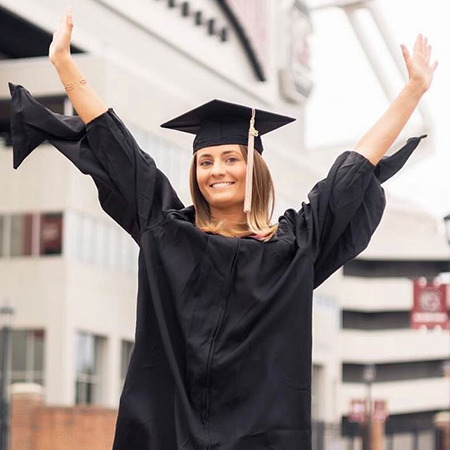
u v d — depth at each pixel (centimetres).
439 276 9281
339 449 5556
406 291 9031
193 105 5466
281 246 498
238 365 484
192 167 528
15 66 4938
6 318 3847
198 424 479
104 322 4978
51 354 4750
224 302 491
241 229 515
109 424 4056
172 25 5881
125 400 493
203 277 491
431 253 9112
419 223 9481
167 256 496
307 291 496
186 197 5316
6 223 4862
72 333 4775
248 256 492
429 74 529
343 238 518
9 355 4797
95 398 4934
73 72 520
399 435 7788
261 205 515
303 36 7850
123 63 4962
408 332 9069
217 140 521
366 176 516
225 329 487
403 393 8831
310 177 6925
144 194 512
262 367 486
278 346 489
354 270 9231
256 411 481
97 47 5250
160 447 486
